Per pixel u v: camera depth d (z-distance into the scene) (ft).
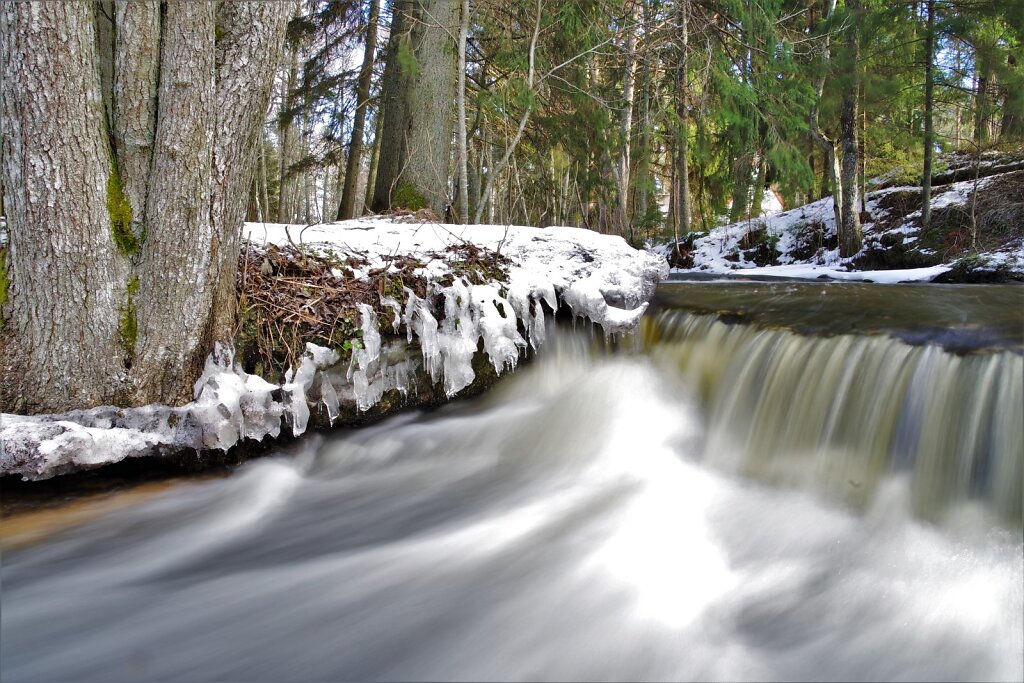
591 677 6.62
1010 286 20.06
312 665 6.75
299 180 66.33
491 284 13.16
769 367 12.13
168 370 9.85
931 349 10.03
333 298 11.49
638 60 39.45
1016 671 6.43
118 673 6.63
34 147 8.73
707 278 30.68
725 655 6.84
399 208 23.47
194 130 9.25
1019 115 33.60
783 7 44.68
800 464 10.94
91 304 9.28
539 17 24.70
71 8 8.63
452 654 6.93
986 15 31.50
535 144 34.94
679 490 10.51
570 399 13.55
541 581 8.21
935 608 7.30
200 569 8.55
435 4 25.08
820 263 39.55
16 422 9.04
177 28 8.95
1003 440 8.68
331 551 8.97
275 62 9.84
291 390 10.49
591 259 15.03
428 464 11.89
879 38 34.86
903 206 40.42
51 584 8.00
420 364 12.44
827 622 7.24
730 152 41.78
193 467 10.41
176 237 9.50
